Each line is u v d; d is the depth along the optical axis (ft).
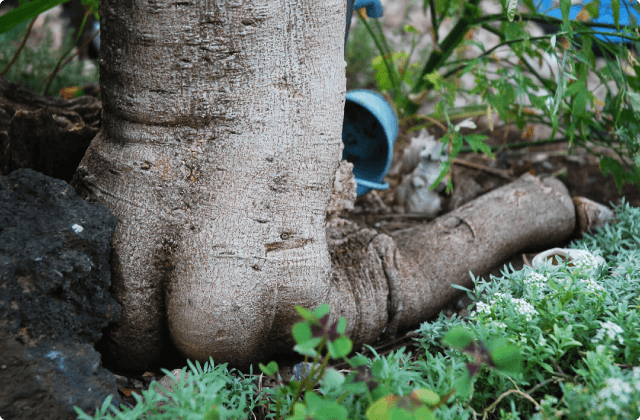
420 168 10.06
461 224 8.29
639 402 4.13
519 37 8.08
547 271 6.17
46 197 5.46
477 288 6.07
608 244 7.92
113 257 5.66
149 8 5.13
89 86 11.10
